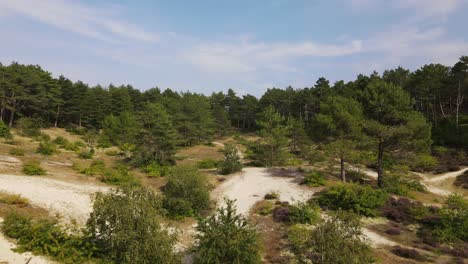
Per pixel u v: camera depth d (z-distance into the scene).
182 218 22.14
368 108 32.28
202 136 66.88
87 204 20.69
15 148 36.94
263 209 24.19
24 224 14.48
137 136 39.66
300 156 49.81
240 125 98.44
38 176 25.69
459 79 56.50
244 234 14.41
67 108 71.81
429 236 20.56
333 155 31.64
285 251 17.78
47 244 13.70
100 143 56.50
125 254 12.80
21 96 60.44
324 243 14.04
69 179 26.83
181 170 24.98
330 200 25.14
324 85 74.94
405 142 29.33
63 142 49.78
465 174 38.16
